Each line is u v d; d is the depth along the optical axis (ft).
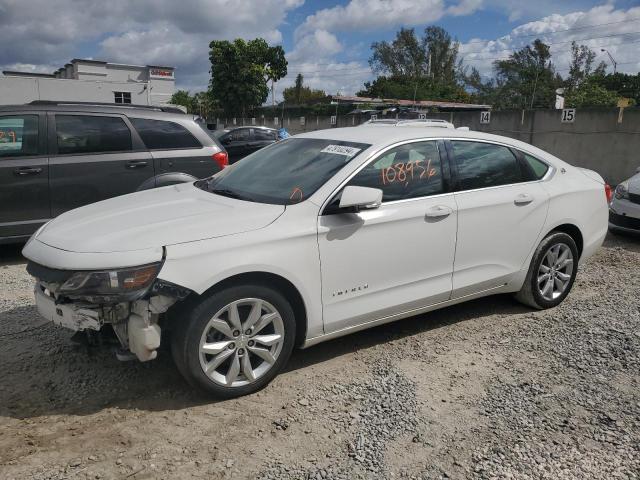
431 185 13.46
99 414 10.55
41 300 10.85
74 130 21.52
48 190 20.89
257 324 11.09
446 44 249.34
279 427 10.18
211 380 10.70
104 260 9.95
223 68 153.89
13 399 11.05
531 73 197.47
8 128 20.30
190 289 10.09
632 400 11.21
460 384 11.86
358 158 12.62
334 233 11.76
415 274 13.19
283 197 12.21
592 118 51.01
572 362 12.84
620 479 8.85
